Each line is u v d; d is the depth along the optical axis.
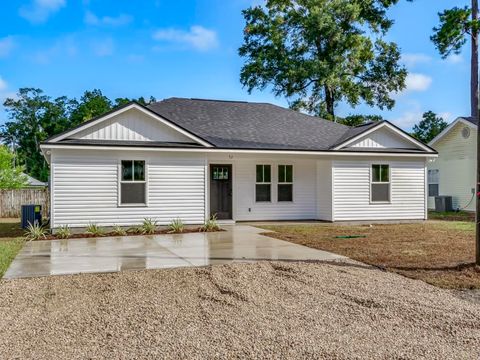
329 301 5.72
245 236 12.38
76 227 13.30
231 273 7.29
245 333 4.54
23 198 23.62
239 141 15.95
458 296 6.04
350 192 16.70
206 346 4.19
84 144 13.13
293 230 13.98
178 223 13.80
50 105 69.69
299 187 17.83
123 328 4.70
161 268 7.77
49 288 6.41
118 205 13.73
